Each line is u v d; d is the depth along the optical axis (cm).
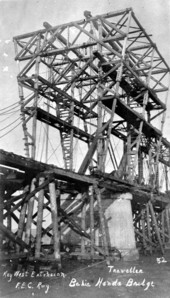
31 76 1606
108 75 1736
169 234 2362
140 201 1992
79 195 1496
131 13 1523
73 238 1552
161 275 1197
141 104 2078
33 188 1070
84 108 1897
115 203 1647
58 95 1766
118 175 1764
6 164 953
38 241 1026
